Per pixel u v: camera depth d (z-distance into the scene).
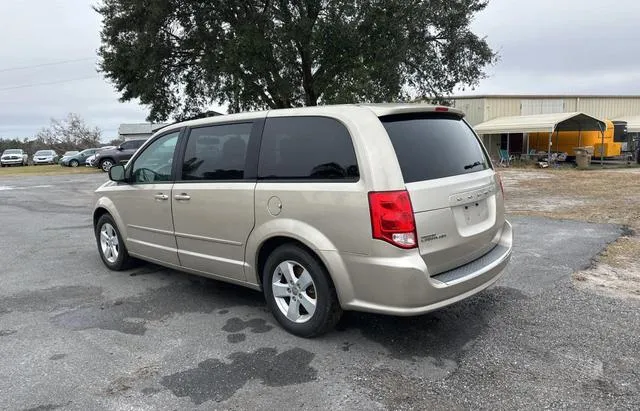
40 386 3.18
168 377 3.28
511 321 4.07
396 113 3.60
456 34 18.56
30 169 36.34
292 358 3.51
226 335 3.94
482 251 3.93
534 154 28.23
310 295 3.78
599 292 4.73
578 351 3.52
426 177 3.46
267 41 15.32
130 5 16.33
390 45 15.84
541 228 7.95
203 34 16.30
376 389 3.07
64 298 4.93
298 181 3.69
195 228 4.51
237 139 4.22
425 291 3.26
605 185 14.77
